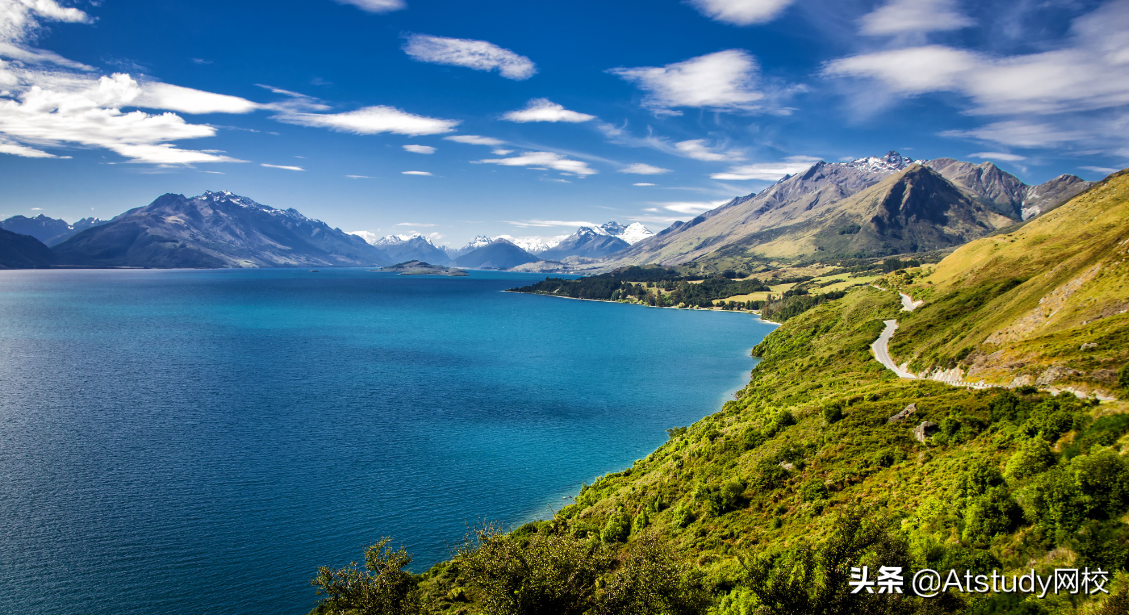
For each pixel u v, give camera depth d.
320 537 79.25
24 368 190.62
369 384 176.38
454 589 62.25
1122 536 36.69
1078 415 54.75
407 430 128.50
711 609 46.94
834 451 72.31
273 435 122.00
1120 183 195.50
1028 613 34.31
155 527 80.31
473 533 81.44
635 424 137.38
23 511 84.00
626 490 86.88
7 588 65.94
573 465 109.06
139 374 183.62
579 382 186.25
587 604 44.34
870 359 145.50
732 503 68.62
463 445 119.00
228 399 153.00
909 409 74.25
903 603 36.00
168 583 67.75
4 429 122.19
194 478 97.44
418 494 94.12
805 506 62.78
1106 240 111.62
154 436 119.31
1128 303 83.62
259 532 79.88
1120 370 60.25
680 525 68.88
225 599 65.31
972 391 75.62
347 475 100.88
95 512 84.12
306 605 64.56
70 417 132.38
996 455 56.50
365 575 48.81
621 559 63.78
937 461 61.53
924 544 42.69
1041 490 42.75
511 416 142.50
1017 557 39.66
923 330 150.62
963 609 36.50
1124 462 39.62
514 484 99.50
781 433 84.31
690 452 91.00
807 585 39.94
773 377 169.88
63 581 67.50
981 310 138.38
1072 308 95.31
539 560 44.62
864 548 39.25
